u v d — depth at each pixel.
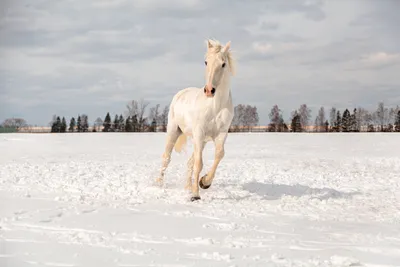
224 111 6.82
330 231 4.66
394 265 3.42
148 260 3.37
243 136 34.28
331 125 79.00
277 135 35.91
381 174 11.50
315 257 3.58
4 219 4.68
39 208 5.46
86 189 7.27
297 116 77.69
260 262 3.41
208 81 6.45
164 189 7.27
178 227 4.57
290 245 3.98
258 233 4.43
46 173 9.61
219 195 7.02
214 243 3.95
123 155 16.55
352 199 7.26
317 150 20.55
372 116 75.00
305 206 6.32
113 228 4.44
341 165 13.99
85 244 3.79
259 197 7.04
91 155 16.34
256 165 13.27
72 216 4.99
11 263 3.21
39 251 3.54
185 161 14.35
